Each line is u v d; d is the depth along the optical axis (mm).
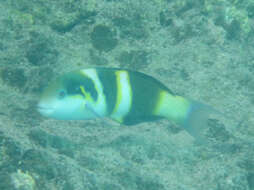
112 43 5984
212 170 4152
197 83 5547
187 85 5520
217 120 4973
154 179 3844
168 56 5973
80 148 4168
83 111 2461
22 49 5512
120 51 5957
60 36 5961
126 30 6055
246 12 6668
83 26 6035
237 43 6316
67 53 5789
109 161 4008
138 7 6152
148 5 6270
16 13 5848
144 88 2607
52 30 5969
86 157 3943
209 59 5855
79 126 4887
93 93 2434
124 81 2557
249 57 6066
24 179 2764
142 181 3768
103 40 5969
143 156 4336
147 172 3982
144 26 6148
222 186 3895
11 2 5988
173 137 4910
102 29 5969
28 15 5887
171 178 4035
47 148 3824
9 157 2977
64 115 2400
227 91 5441
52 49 5688
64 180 3055
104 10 6043
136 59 5891
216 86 5500
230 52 6016
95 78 2445
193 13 6336
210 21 6250
